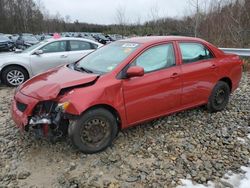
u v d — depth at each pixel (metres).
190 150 4.33
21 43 25.42
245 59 10.79
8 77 8.49
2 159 4.07
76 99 3.86
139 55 4.52
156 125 5.13
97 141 4.16
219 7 15.86
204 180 3.62
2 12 69.38
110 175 3.72
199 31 16.39
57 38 9.09
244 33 14.05
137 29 27.78
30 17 71.44
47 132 4.02
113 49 4.96
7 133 4.84
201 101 5.45
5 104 6.56
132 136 4.73
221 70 5.61
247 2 14.74
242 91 7.49
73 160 4.04
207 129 5.05
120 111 4.25
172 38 5.04
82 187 3.49
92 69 4.58
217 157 4.16
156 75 4.60
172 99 4.88
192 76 5.08
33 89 4.13
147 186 3.51
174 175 3.72
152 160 4.05
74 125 3.93
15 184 3.56
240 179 3.67
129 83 4.30
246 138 4.77
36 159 4.06
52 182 3.59
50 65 8.88
